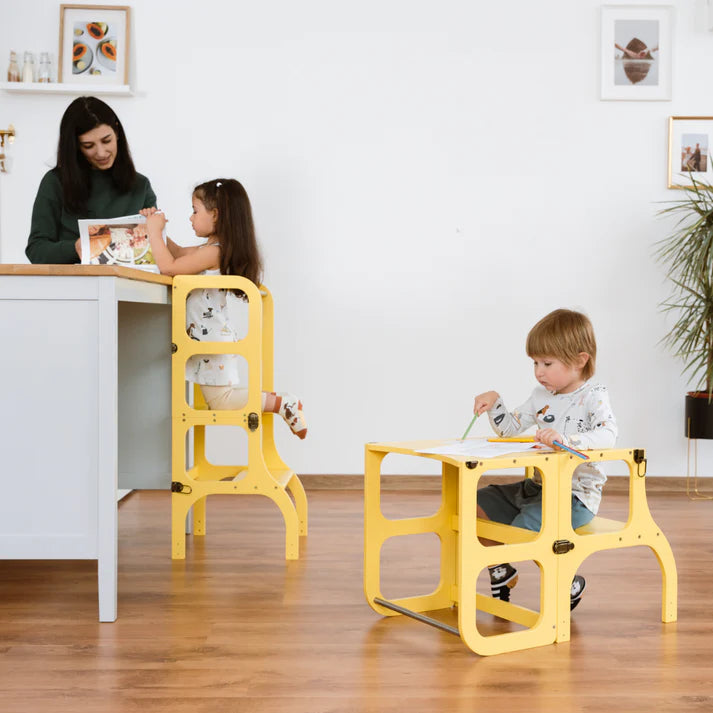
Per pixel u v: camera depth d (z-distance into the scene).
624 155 3.43
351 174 3.44
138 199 2.54
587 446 1.63
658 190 3.43
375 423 3.45
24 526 1.72
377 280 3.44
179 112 3.41
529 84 3.42
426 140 3.43
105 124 2.42
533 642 1.56
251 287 2.23
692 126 3.41
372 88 3.43
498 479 3.46
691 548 2.38
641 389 3.44
